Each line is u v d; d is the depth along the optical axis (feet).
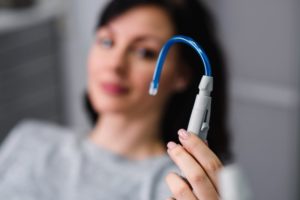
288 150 5.06
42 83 5.70
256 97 5.07
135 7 2.67
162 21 2.66
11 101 5.24
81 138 3.08
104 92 2.72
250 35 4.92
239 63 5.05
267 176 5.25
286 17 4.71
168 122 2.84
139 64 2.66
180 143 1.53
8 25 5.05
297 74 4.80
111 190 2.66
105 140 2.93
